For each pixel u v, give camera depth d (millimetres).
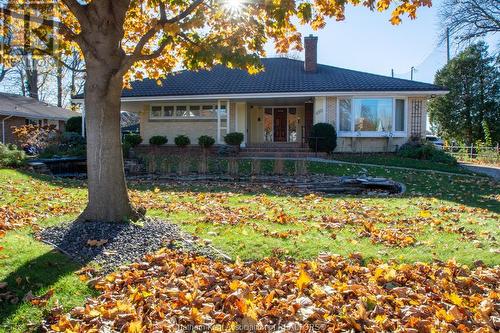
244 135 22641
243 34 6637
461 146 28438
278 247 5117
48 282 3980
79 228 5543
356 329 3395
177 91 21672
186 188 11289
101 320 3490
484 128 30250
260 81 22500
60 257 4570
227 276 4355
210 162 16438
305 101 23516
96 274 4301
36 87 39625
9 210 7113
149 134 23594
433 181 13023
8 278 3934
